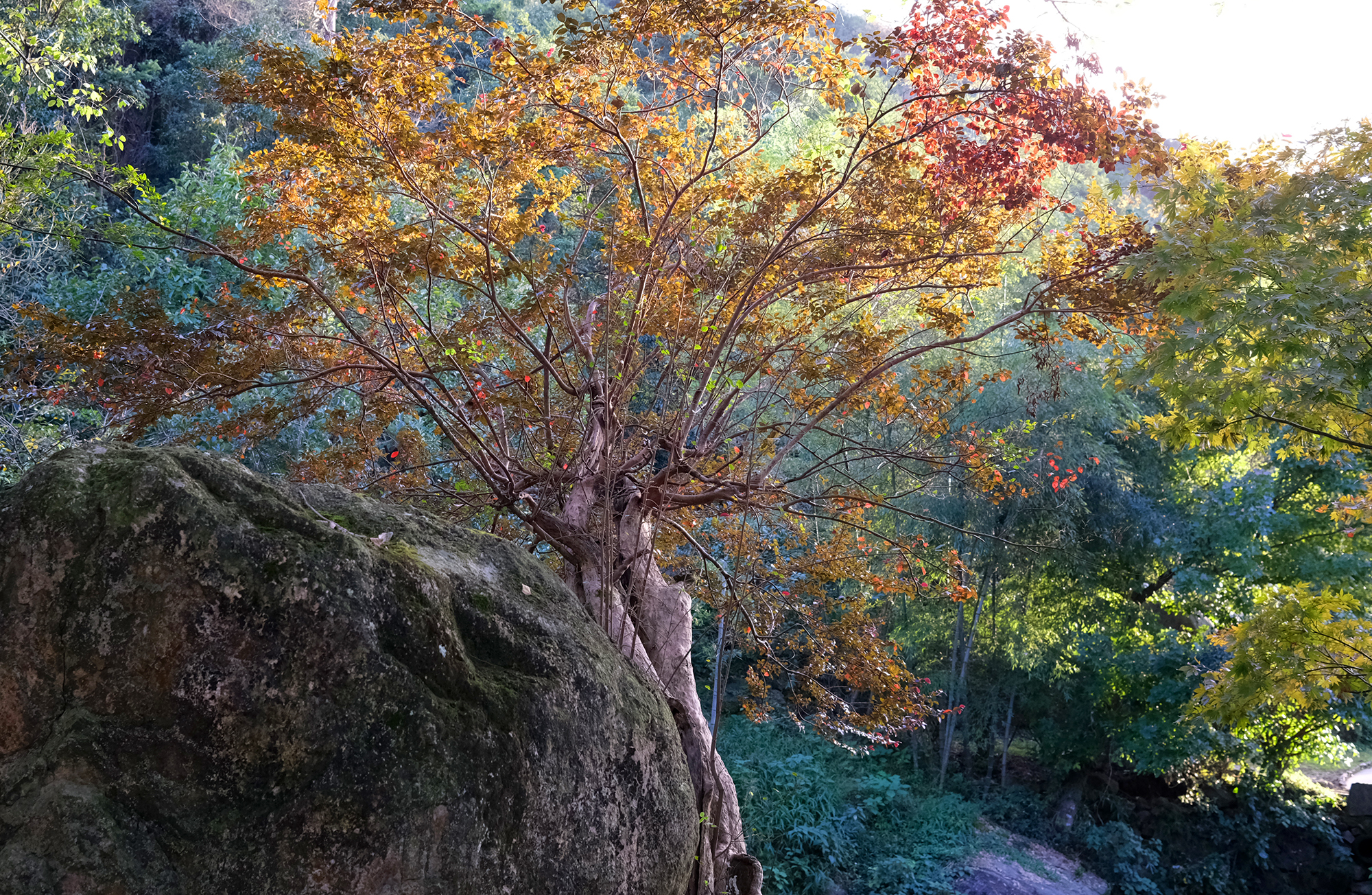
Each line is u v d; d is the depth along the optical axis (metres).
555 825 2.53
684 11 5.05
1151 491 13.56
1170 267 5.50
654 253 5.80
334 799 2.09
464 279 5.44
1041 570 13.25
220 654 2.07
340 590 2.24
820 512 8.50
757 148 8.00
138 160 17.55
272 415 6.26
